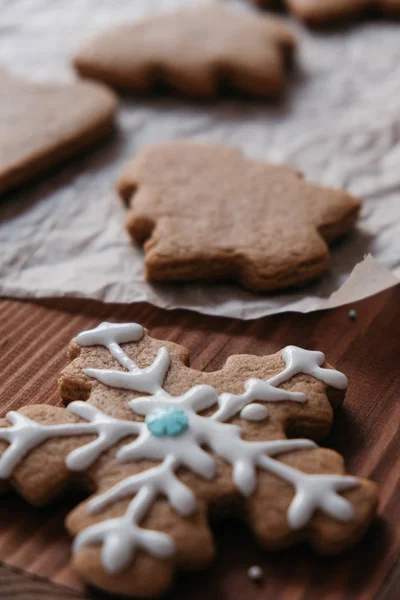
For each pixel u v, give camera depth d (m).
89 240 0.33
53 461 0.25
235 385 0.26
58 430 0.25
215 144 0.36
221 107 0.40
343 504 0.24
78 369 0.27
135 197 0.33
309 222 0.32
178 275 0.31
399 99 0.40
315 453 0.25
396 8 0.45
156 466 0.24
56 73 0.42
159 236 0.32
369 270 0.30
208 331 0.30
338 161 0.37
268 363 0.27
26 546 0.24
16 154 0.35
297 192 0.33
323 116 0.39
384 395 0.28
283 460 0.25
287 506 0.24
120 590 0.23
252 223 0.32
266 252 0.31
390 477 0.26
